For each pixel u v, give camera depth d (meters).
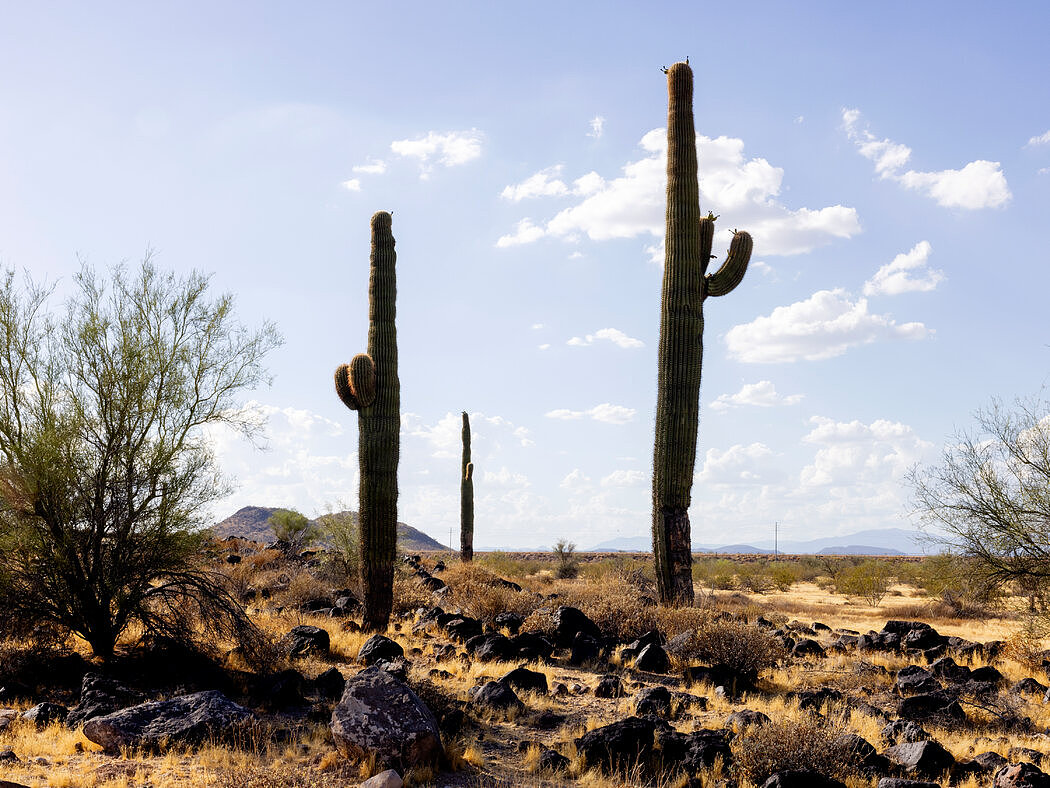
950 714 11.05
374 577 17.02
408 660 13.20
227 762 7.84
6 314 11.76
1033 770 7.89
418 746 8.09
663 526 18.47
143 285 12.77
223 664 12.05
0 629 11.23
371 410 17.17
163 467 12.07
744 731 9.61
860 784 8.07
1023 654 15.39
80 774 7.38
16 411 11.73
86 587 11.73
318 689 10.91
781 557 70.88
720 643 13.77
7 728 8.81
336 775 7.73
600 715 10.66
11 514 11.57
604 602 17.94
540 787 7.83
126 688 10.22
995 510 14.51
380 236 17.61
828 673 14.35
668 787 7.86
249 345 13.27
